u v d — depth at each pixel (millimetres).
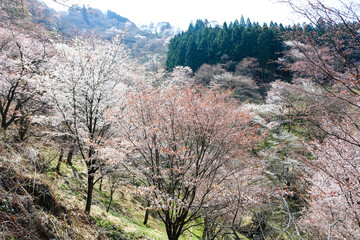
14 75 12836
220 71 33594
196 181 6469
